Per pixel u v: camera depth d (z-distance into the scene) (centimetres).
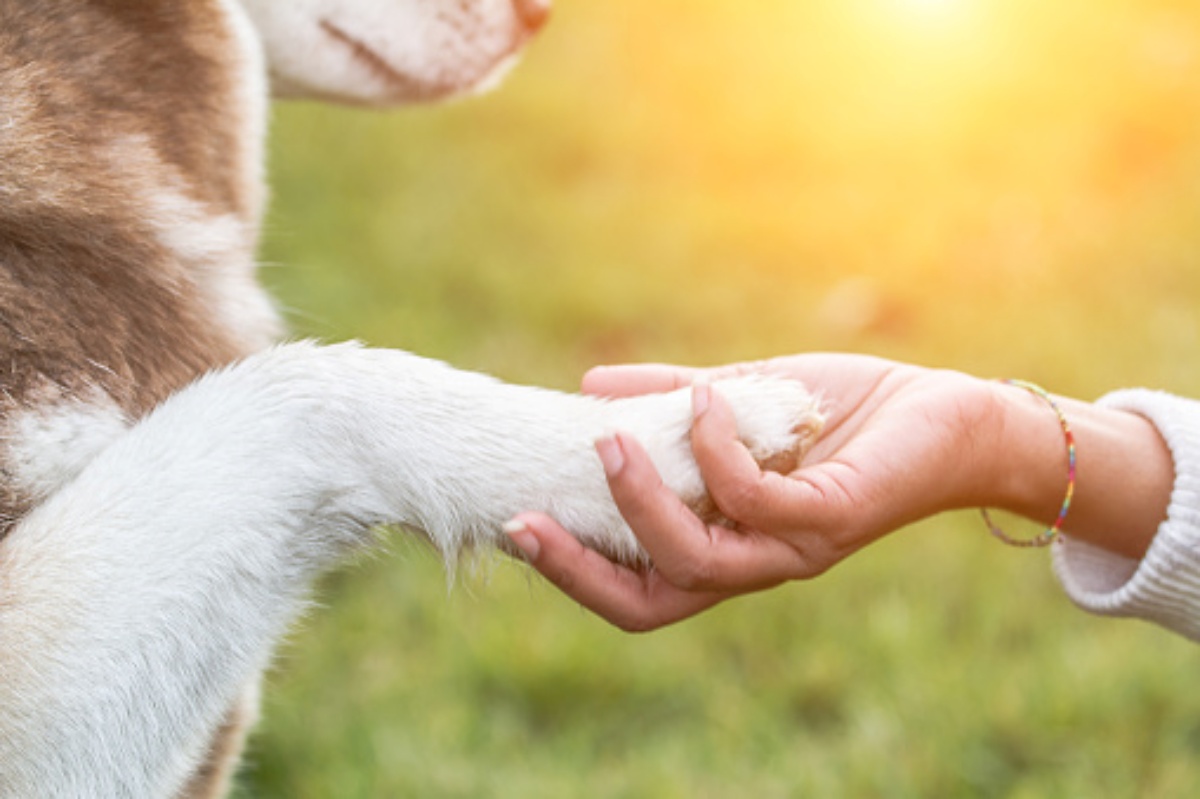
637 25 765
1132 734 335
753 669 364
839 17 743
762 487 174
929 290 523
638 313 521
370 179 619
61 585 176
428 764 331
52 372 188
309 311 504
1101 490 206
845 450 188
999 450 199
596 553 179
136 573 178
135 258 204
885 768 327
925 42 696
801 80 686
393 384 189
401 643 373
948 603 379
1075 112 625
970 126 624
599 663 359
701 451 174
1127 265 525
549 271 543
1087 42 669
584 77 720
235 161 233
